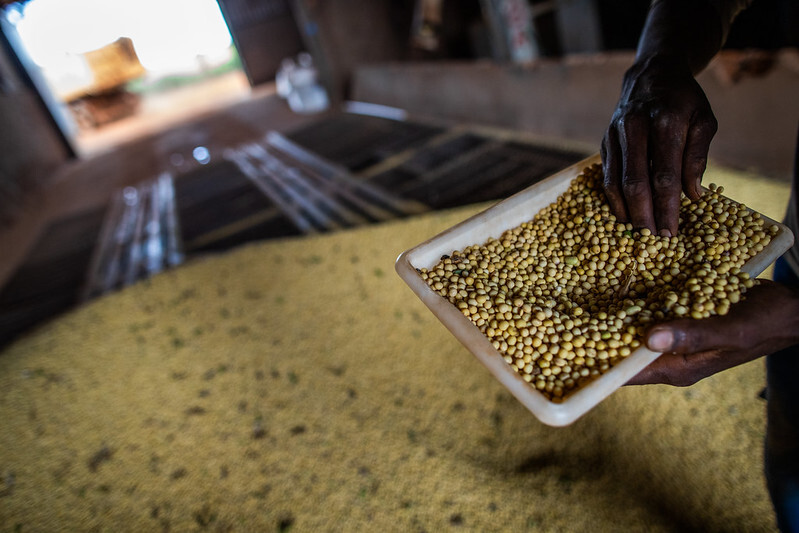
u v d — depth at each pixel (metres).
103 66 14.55
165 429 2.31
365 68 7.57
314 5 7.63
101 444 2.30
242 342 2.77
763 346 0.85
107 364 2.82
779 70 2.73
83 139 13.04
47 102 9.91
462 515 1.73
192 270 3.69
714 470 1.69
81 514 2.00
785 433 1.09
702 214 1.15
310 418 2.21
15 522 2.03
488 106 5.26
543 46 5.44
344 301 2.93
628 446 1.83
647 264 1.13
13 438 2.45
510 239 1.28
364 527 1.75
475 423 2.05
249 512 1.88
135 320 3.21
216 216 4.95
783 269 1.27
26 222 6.75
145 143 9.94
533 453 1.90
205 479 2.04
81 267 4.59
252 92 12.70
